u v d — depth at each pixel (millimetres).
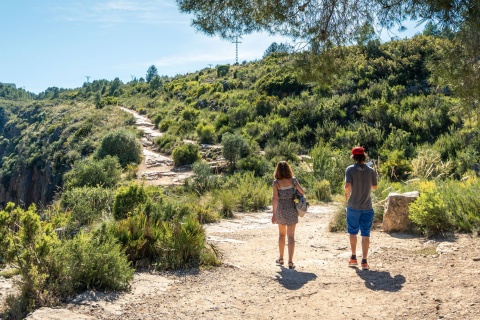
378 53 40719
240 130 36000
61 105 109188
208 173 21438
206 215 12352
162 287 5543
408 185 12781
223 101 47312
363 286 5363
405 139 27500
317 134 31859
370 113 32062
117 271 5363
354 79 38719
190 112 43844
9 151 106562
